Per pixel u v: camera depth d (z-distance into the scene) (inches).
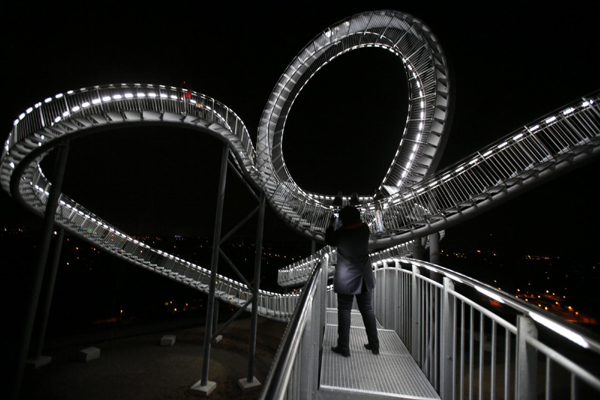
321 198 898.1
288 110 754.8
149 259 936.3
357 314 297.0
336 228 193.6
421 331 169.6
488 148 403.9
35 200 715.4
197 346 931.3
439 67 652.7
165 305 1951.3
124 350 882.8
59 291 1884.8
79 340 965.2
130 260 904.3
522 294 1027.3
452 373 130.1
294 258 3457.2
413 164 681.0
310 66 749.9
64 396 626.2
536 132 364.8
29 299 509.7
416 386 141.3
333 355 175.6
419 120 705.0
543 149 361.7
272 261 3287.4
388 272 251.9
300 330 61.6
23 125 510.3
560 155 346.0
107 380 695.7
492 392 98.0
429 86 695.1
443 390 131.8
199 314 1665.8
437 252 546.3
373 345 178.4
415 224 457.4
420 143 679.1
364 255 177.8
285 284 1056.2
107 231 860.0
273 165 721.0
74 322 1418.6
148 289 2225.6
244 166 639.8
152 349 893.8
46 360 779.4
